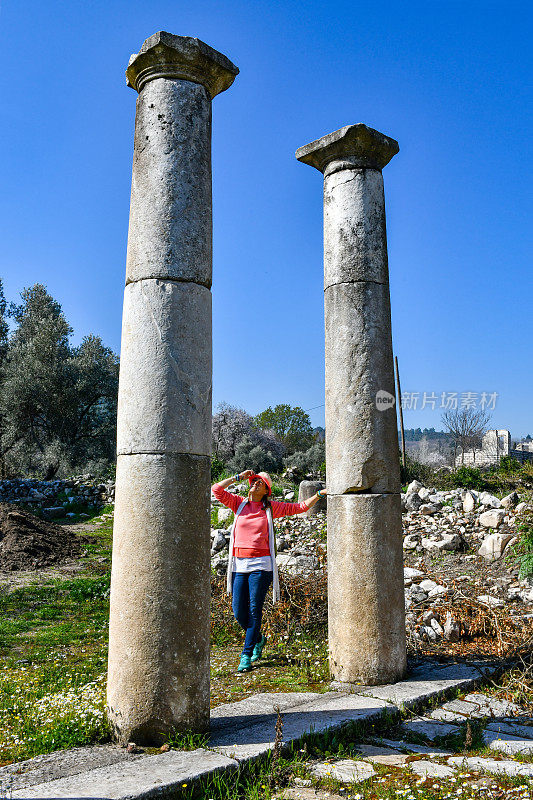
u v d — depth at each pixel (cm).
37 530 1298
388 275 523
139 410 362
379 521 479
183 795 290
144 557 348
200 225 386
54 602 827
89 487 1891
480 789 305
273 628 633
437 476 1744
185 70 393
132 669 342
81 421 2853
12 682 477
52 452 2536
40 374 2691
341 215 516
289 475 2316
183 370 367
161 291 370
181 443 360
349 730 375
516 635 546
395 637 471
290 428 4812
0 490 1845
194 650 351
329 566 496
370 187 519
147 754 325
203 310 382
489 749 358
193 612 352
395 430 503
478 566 863
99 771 302
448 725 395
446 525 1034
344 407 495
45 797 270
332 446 501
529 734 379
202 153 394
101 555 1221
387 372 504
